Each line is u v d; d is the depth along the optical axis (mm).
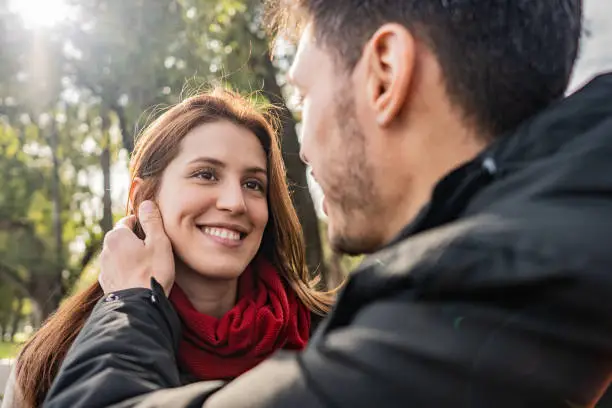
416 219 604
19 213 9617
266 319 1450
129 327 911
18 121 8211
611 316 484
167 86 6215
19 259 9328
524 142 595
